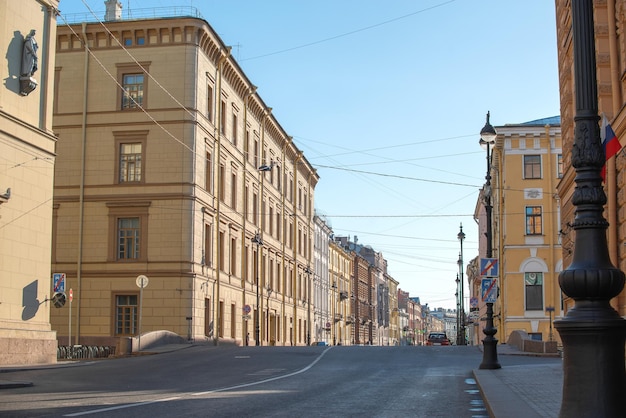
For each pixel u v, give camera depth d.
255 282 60.22
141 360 30.48
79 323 45.25
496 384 16.05
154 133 46.06
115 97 46.66
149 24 46.28
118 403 13.61
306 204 81.00
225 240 51.97
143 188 45.72
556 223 51.91
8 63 28.59
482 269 23.78
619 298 20.64
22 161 29.19
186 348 39.91
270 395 15.34
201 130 47.09
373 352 35.97
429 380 19.83
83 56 47.12
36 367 25.53
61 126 46.81
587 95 7.93
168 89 46.25
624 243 19.70
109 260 45.56
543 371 21.05
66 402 13.87
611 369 7.25
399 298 179.00
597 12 21.88
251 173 59.44
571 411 7.29
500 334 55.97
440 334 72.00
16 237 28.67
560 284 7.68
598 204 7.74
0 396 15.43
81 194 46.06
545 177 52.28
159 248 45.22
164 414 11.68
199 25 46.22
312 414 11.90
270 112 63.28
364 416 11.70
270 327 65.50
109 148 46.41
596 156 7.80
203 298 46.84
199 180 46.62
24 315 28.91
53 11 31.47
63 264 45.84
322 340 89.62
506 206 52.47
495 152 58.75
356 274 117.62
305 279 79.69
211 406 13.02
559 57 31.05
